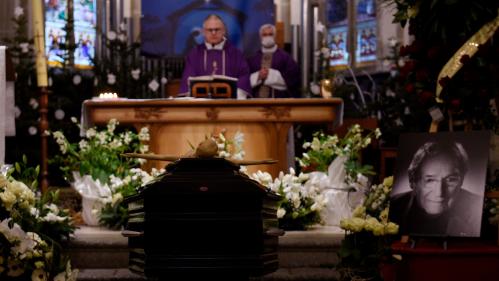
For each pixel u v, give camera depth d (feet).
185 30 56.13
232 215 18.99
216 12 56.34
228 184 18.92
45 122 38.24
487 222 24.30
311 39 51.34
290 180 28.91
